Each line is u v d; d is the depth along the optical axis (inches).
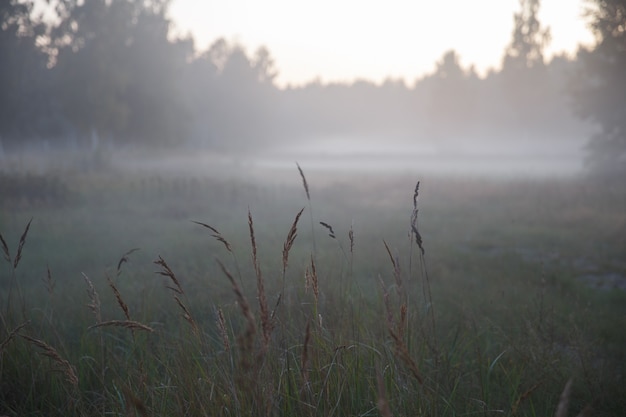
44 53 1720.0
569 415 132.6
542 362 145.1
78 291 237.0
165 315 196.5
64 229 460.4
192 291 227.8
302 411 99.1
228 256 318.7
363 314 155.3
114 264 310.7
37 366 141.4
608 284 309.7
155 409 111.3
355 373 114.6
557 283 287.1
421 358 132.2
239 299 69.3
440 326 187.3
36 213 560.7
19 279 281.9
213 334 165.5
